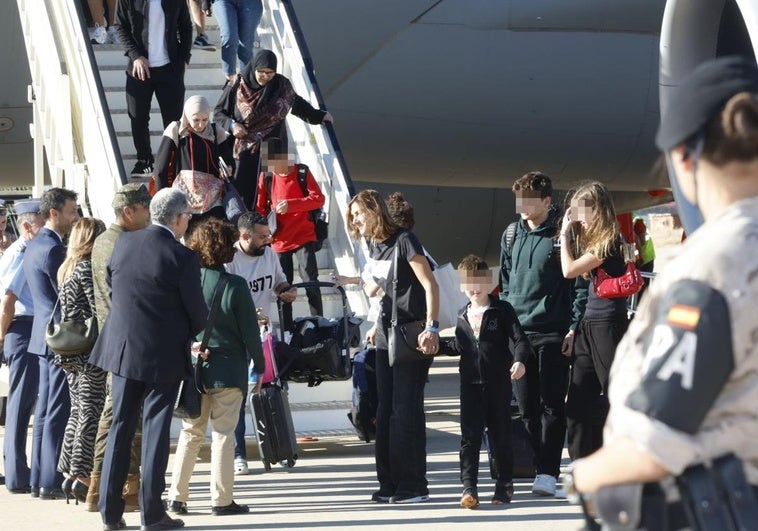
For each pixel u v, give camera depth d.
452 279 14.37
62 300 13.82
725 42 10.55
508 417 13.97
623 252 13.52
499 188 33.38
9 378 15.75
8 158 36.28
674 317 4.10
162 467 12.51
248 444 19.53
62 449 14.49
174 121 18.81
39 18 24.59
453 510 13.66
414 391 14.05
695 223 8.41
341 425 18.73
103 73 22.81
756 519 4.11
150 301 12.26
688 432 4.04
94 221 14.27
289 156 18.42
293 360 16.75
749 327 4.06
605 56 28.02
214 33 24.44
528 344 13.60
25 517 13.81
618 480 4.21
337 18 28.05
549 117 28.50
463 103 28.36
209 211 17.22
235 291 13.32
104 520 12.66
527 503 14.04
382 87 28.33
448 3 27.98
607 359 13.62
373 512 13.64
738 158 4.23
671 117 4.42
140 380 12.25
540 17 27.70
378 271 13.84
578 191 13.57
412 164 30.16
